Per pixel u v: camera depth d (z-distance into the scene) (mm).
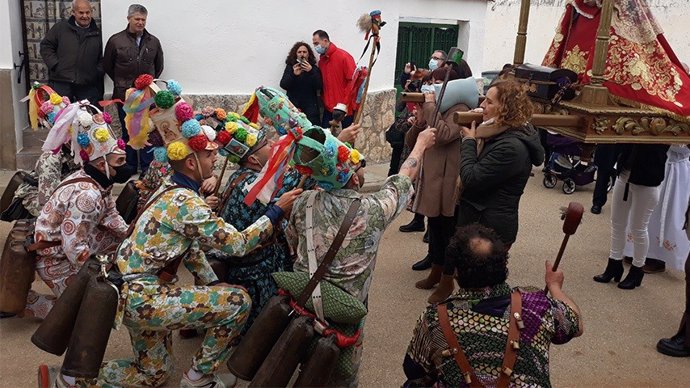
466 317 2572
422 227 6824
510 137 4152
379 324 4785
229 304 3328
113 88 7836
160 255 3189
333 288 3078
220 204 4145
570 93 4207
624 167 5406
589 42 4512
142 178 5246
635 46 4293
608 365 4363
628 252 6133
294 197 3373
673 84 4262
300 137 3000
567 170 8445
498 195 4312
